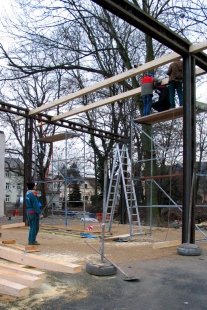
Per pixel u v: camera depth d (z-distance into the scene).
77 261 5.37
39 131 21.62
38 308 3.23
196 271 4.72
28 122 12.14
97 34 17.62
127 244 7.59
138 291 3.79
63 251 6.39
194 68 7.20
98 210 21.81
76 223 13.83
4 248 5.54
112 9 5.76
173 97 8.38
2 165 12.99
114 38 16.39
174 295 3.67
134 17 6.03
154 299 3.53
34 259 4.74
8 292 3.59
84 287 3.93
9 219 16.55
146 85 9.30
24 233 9.73
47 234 9.62
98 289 3.85
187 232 6.64
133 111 19.62
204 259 5.57
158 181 20.02
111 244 7.60
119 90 20.56
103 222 4.67
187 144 6.87
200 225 12.64
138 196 20.28
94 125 22.56
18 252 5.20
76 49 17.14
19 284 3.65
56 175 17.73
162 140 18.33
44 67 15.88
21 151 25.81
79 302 3.41
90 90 9.70
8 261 5.24
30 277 3.78
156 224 13.50
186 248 5.94
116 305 3.34
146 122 9.73
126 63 16.52
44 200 20.86
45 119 12.37
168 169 20.73
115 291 3.78
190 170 6.79
